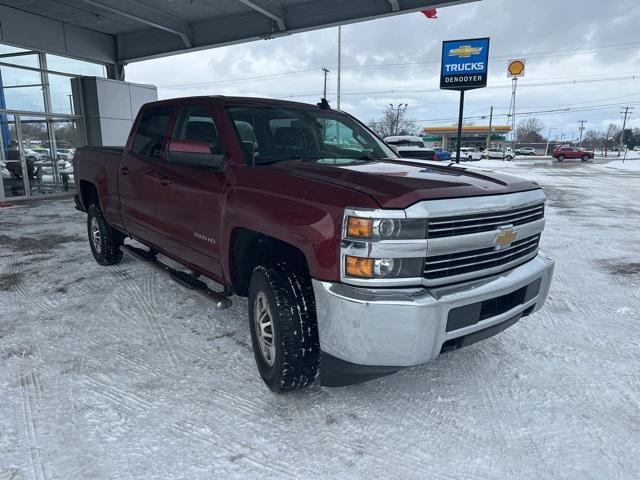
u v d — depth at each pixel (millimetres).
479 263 2625
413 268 2371
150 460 2369
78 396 2926
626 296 4848
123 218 4801
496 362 3402
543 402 2906
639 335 3891
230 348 3584
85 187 5797
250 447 2475
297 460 2383
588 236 7941
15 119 12250
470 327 2539
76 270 5578
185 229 3678
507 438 2566
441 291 2441
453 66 9594
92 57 13711
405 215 2299
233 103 3602
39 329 3914
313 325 2697
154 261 4582
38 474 2266
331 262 2410
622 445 2518
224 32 11938
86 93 13719
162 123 4203
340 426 2660
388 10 9859
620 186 18906
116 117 14203
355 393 2990
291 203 2639
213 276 3531
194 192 3475
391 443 2520
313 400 2908
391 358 2357
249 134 3412
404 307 2299
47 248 6762
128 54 14117
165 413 2756
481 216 2564
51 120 13195
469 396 2967
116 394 2951
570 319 4215
